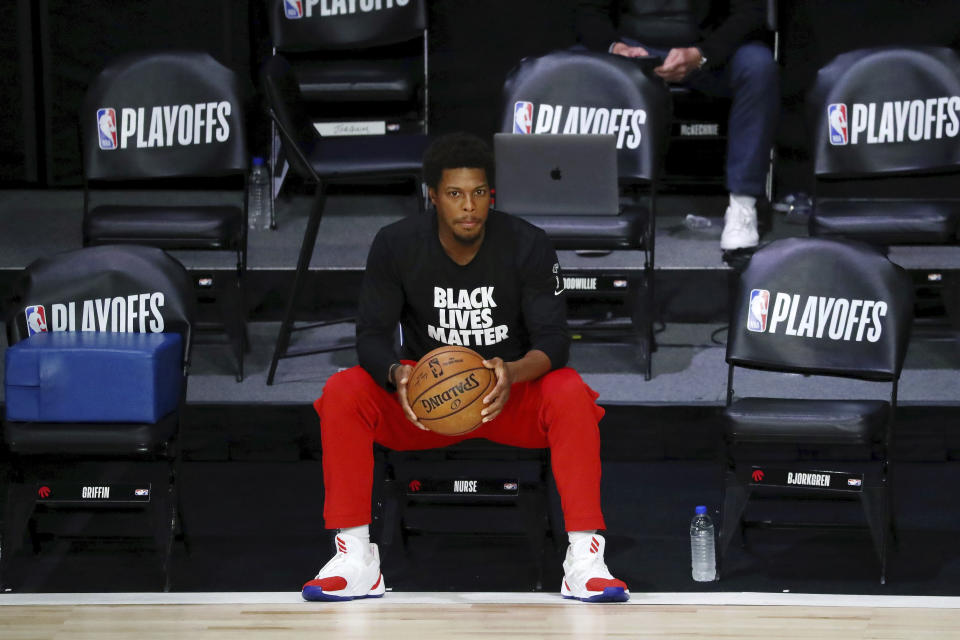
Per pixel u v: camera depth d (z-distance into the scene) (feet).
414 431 41.39
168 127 57.41
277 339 55.77
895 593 41.75
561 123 56.24
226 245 54.44
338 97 67.15
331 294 60.29
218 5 73.92
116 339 43.39
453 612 39.17
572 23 74.02
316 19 68.03
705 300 59.98
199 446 52.39
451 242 40.91
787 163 73.56
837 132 57.00
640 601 39.86
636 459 52.06
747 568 43.80
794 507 48.88
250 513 48.24
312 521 47.65
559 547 45.65
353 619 38.75
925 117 56.39
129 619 38.99
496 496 42.78
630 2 66.03
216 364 56.85
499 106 57.47
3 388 52.90
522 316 42.32
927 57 56.75
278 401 52.24
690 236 65.26
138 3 74.18
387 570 44.04
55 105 75.46
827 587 42.32
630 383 53.72
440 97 75.56
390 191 75.82
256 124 74.54
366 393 40.40
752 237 61.87
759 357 44.62
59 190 76.28
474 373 38.34
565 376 40.57
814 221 55.21
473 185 39.47
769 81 61.05
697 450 51.85
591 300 54.39
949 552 44.65
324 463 40.55
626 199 70.44
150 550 45.73
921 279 55.47
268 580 43.21
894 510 47.03
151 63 57.82
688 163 70.18
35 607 39.88
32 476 47.98
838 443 41.83
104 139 57.26
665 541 45.78
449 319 41.98
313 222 53.67
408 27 68.08
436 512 49.08
